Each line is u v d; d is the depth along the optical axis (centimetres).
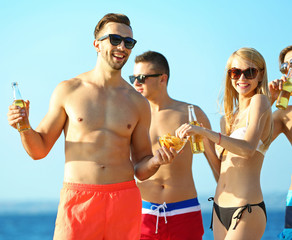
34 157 518
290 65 605
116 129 525
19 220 8175
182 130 519
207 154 594
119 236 514
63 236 503
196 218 662
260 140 547
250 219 521
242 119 557
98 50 546
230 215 534
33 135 505
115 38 522
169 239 653
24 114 496
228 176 546
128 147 538
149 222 655
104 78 539
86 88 533
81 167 514
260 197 533
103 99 531
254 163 538
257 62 558
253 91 572
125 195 518
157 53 698
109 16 536
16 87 503
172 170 656
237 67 561
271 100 604
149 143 564
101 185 509
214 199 568
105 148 517
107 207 509
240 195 529
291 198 598
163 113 684
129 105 542
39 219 8319
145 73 684
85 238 501
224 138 516
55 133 528
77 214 504
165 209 653
